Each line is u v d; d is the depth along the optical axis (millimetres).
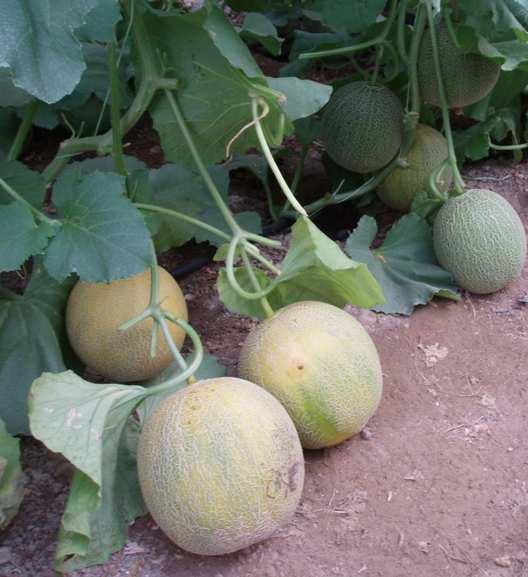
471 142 1495
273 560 914
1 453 920
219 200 1080
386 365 1150
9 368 1041
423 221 1299
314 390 939
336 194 1450
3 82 1181
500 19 1188
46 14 799
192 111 1120
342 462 1015
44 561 929
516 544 935
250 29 1065
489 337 1204
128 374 1054
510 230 1229
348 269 947
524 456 1030
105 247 941
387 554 923
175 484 835
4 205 968
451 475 1005
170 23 1032
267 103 1038
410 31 1433
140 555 924
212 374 1062
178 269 1340
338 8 1267
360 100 1347
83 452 825
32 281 1096
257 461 837
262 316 1049
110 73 1075
